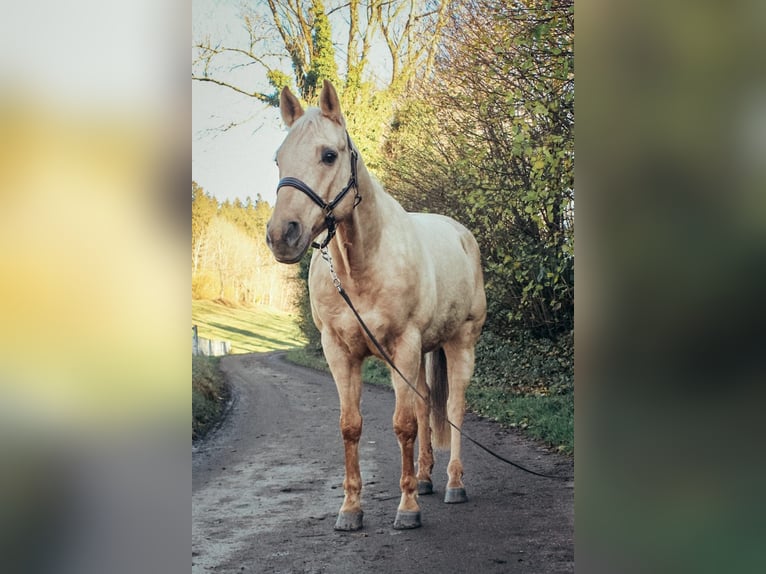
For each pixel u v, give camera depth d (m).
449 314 3.97
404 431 3.47
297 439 5.16
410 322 3.50
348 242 3.27
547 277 4.91
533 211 4.81
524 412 5.05
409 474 3.53
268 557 3.28
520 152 4.62
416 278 3.50
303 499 4.07
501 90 5.36
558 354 5.25
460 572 2.97
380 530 3.51
